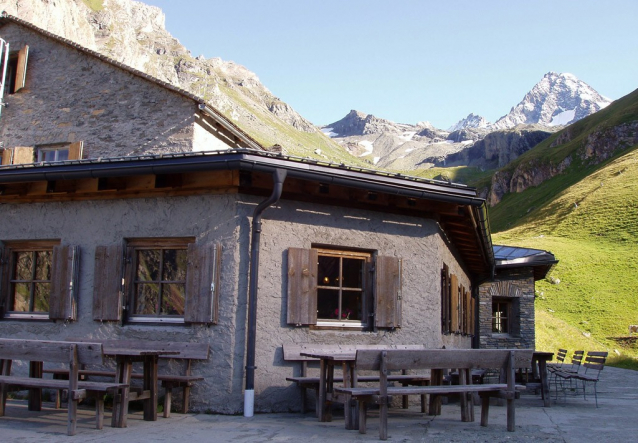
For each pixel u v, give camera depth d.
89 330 9.62
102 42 180.75
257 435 7.22
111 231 9.75
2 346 7.48
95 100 15.88
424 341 10.47
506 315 20.14
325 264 9.98
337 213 9.95
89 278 9.77
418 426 8.17
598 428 8.45
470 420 8.77
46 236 10.14
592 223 67.56
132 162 8.70
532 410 10.59
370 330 10.08
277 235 9.39
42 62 16.41
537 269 21.06
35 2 115.56
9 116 16.33
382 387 7.19
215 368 8.86
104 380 9.49
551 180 123.25
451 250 13.56
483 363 7.95
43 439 6.84
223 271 9.04
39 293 10.33
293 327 9.34
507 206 124.50
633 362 30.14
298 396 9.23
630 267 50.91
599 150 117.44
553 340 31.94
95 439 6.86
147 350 8.77
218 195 9.24
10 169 9.34
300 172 8.64
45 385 7.52
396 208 10.55
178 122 15.20
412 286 10.52
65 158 15.97
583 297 45.72
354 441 6.98
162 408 9.00
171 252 9.64
